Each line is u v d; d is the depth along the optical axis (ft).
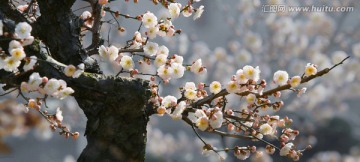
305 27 62.85
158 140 63.62
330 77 58.49
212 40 89.61
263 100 16.15
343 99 70.03
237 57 58.95
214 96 15.93
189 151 63.98
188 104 16.19
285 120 16.40
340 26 63.46
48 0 15.34
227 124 16.21
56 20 15.49
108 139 15.34
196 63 16.20
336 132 59.47
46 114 15.75
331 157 56.03
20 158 64.34
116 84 14.92
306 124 56.80
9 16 14.88
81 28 17.48
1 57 13.17
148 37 16.62
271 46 61.98
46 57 14.49
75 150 69.46
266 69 60.03
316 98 56.54
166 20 16.83
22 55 13.10
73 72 13.80
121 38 68.23
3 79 14.11
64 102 57.00
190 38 66.64
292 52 61.77
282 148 16.08
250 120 16.21
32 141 65.82
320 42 62.80
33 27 15.55
